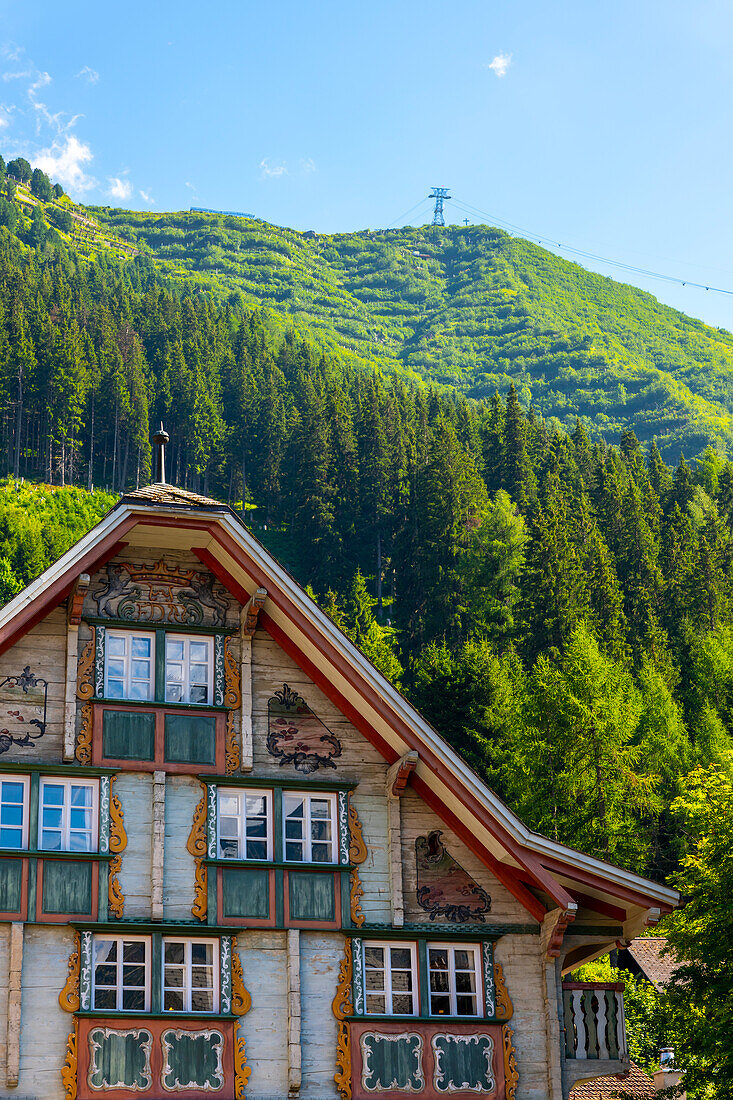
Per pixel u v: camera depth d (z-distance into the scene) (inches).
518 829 812.6
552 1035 809.5
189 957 776.9
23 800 778.2
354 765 848.3
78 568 810.2
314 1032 781.9
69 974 748.0
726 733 2792.8
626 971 1542.8
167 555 858.1
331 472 6077.8
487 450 6245.1
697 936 888.9
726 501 5787.4
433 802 844.0
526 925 836.0
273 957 790.5
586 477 5994.1
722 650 3447.3
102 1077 731.4
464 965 823.1
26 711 797.9
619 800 2036.2
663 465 6309.1
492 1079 796.6
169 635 842.8
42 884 761.6
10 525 5615.2
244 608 849.5
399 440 6338.6
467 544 4790.8
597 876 813.9
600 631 3538.4
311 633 825.5
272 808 822.5
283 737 842.2
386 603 5551.2
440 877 834.8
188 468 7751.0
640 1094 996.6
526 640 3476.9
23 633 810.8
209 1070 751.7
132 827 792.3
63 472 7396.7
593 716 2065.7
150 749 810.8
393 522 5836.6
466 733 2477.9
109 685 822.5
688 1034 884.6
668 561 4503.0
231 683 842.2
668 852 2304.4
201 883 791.7
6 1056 722.2
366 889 821.2
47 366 7593.5
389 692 827.4
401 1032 791.7
